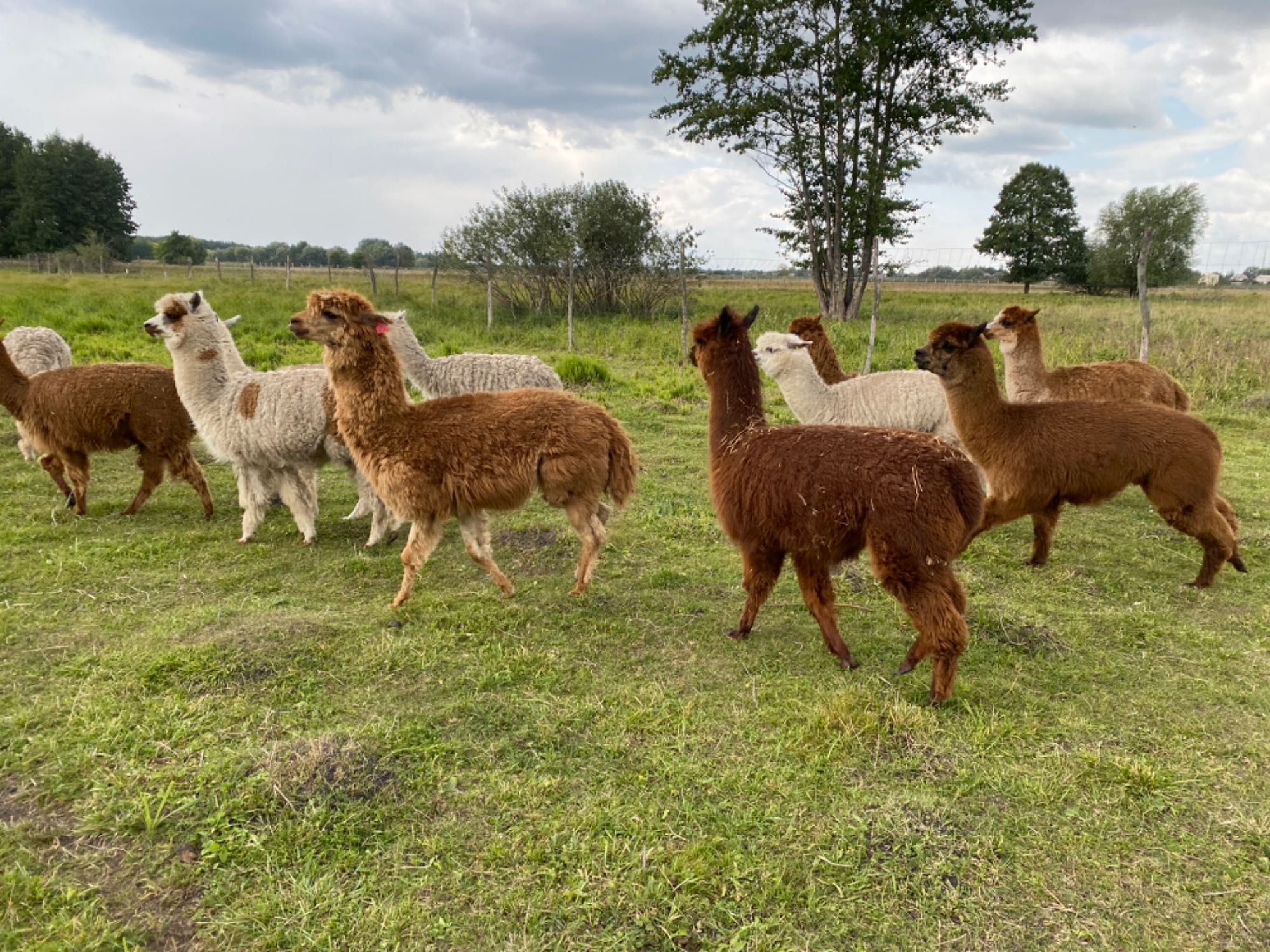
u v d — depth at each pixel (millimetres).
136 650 3771
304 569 5082
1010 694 3629
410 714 3363
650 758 3098
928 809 2812
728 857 2561
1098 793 2918
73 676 3572
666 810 2787
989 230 59500
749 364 4004
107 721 3186
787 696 3598
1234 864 2572
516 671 3762
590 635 4184
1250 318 21719
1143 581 5098
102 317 15641
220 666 3619
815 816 2779
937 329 4859
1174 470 4656
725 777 2982
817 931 2303
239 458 5379
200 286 26906
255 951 2188
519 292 24984
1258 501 6707
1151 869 2559
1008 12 21672
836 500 3457
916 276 71625
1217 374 11977
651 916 2334
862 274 24406
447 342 15891
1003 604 4645
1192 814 2814
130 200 71500
